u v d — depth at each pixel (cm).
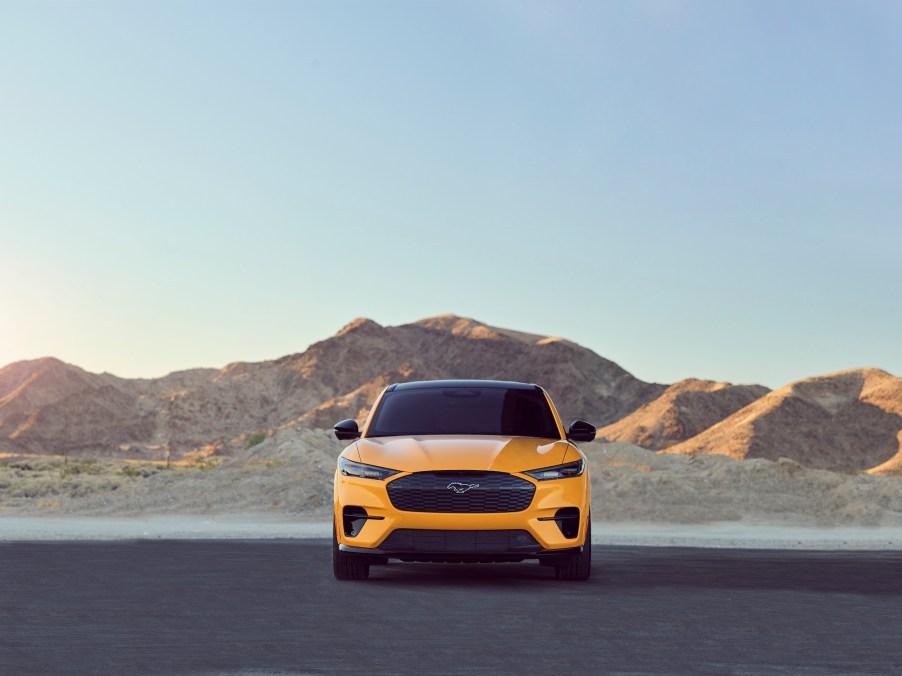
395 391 1324
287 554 1731
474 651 754
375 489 1126
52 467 8012
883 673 678
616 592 1138
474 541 1105
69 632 846
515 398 1293
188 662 711
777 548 2317
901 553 2017
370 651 753
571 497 1134
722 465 5047
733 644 791
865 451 17700
